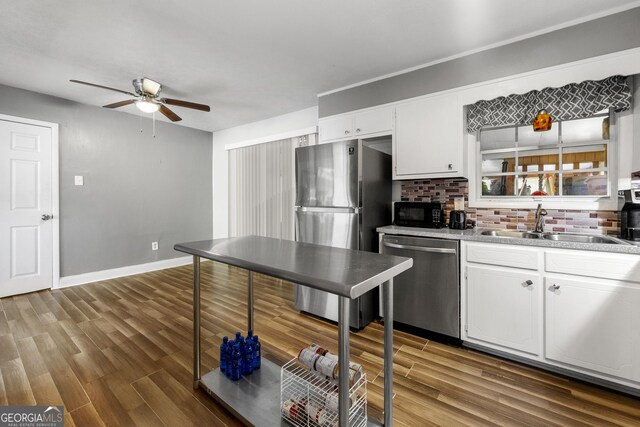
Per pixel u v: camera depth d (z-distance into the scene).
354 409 1.47
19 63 2.73
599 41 1.98
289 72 2.91
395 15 2.03
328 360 1.54
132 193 4.35
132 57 2.61
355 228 2.57
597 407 1.58
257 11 1.98
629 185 2.07
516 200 2.55
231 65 2.77
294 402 1.49
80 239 3.86
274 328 2.59
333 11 1.99
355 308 2.52
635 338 1.62
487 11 1.98
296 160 2.96
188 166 5.04
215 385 1.71
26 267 3.45
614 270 1.67
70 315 2.82
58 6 1.92
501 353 2.08
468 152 2.70
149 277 4.19
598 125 2.24
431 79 2.68
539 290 1.90
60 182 3.69
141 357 2.09
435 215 2.60
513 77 2.29
